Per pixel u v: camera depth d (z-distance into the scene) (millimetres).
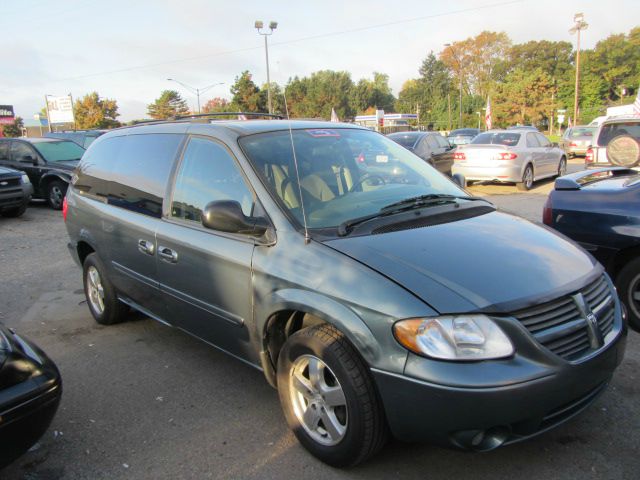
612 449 2855
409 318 2365
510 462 2779
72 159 13516
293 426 2959
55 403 2748
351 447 2607
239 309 3166
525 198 12258
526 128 14891
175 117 4312
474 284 2473
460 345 2301
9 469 2924
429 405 2318
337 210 3133
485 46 91562
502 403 2254
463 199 3617
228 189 3354
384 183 3615
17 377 2598
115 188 4434
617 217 4367
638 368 3719
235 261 3119
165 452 3021
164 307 3939
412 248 2738
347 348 2584
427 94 105812
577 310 2576
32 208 13352
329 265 2689
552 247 2984
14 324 5223
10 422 2506
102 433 3242
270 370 3131
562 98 79688
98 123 69812
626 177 5000
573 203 4641
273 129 3658
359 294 2520
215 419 3344
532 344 2346
